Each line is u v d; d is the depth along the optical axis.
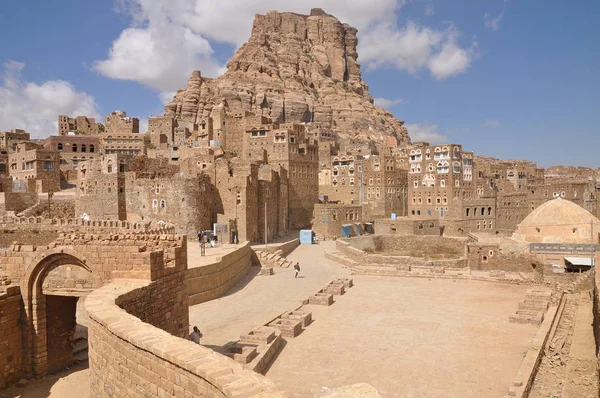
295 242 88.31
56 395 22.64
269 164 104.56
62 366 25.53
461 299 45.91
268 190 88.69
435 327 36.16
